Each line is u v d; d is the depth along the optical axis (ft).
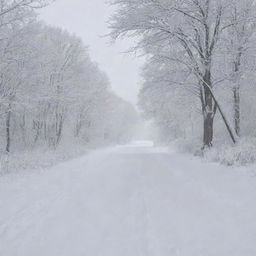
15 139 92.68
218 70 61.41
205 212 20.24
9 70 64.69
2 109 67.67
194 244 15.19
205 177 33.17
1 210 23.22
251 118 73.15
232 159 41.32
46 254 14.74
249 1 57.26
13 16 57.31
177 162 51.83
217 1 53.42
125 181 34.37
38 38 77.20
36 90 73.46
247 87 65.82
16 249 15.46
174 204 22.70
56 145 98.37
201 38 57.57
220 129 79.30
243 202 21.77
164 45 58.65
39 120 97.19
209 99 61.98
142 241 15.88
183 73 62.08
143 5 55.83
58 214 21.61
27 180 37.91
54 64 92.89
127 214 20.89
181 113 99.86
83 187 31.78
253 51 58.54
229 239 15.49
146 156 71.26
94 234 17.28
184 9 53.83
